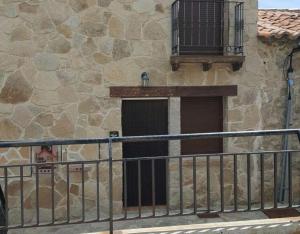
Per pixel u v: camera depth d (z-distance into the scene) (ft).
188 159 25.05
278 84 25.88
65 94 23.56
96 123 23.94
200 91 24.95
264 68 25.66
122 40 23.99
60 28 23.31
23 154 23.26
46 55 23.25
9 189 23.08
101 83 23.88
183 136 12.68
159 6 24.29
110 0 23.73
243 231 13.21
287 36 24.93
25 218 23.26
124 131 24.95
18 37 22.95
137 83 24.23
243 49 25.13
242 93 25.45
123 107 24.88
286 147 25.76
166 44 24.47
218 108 25.98
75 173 23.75
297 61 25.94
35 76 23.21
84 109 23.79
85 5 23.50
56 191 23.59
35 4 22.98
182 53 24.89
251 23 25.31
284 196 25.82
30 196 23.34
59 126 23.56
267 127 25.88
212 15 25.11
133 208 24.99
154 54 24.35
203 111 25.75
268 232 13.35
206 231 13.12
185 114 25.52
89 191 23.91
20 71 23.08
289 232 13.44
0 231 12.56
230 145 25.39
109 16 23.79
